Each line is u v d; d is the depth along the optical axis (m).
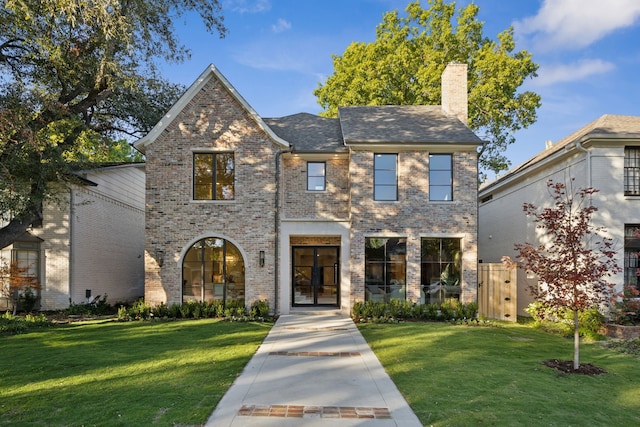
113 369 7.79
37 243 15.77
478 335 11.57
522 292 17.17
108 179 18.89
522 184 17.98
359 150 15.05
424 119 17.02
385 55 25.27
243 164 14.91
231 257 14.80
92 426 5.18
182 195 14.72
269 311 14.53
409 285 14.73
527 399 6.39
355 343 10.31
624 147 13.51
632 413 5.97
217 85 14.99
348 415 5.67
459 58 25.20
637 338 11.21
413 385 7.01
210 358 8.69
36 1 11.06
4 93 12.06
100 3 11.17
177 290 14.52
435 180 15.14
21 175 12.28
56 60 12.28
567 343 10.94
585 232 9.43
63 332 11.53
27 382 6.99
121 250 20.23
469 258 14.78
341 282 15.08
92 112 16.47
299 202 15.65
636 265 13.22
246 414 5.66
